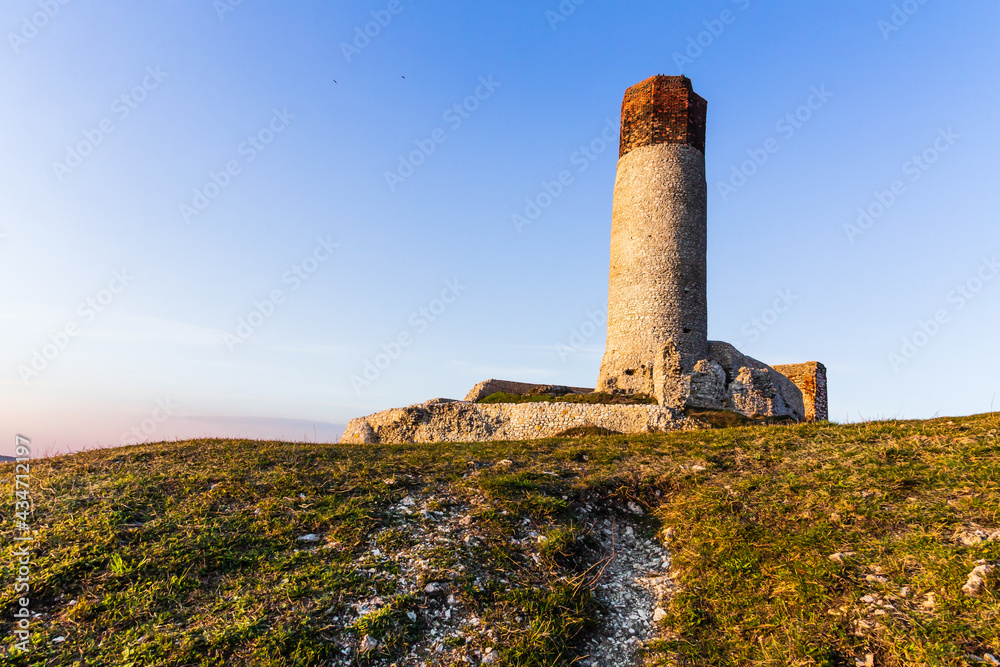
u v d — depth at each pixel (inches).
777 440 534.0
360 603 310.5
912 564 314.0
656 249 1151.0
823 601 302.2
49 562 335.9
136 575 330.0
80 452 585.9
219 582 328.8
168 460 530.0
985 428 478.0
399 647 285.0
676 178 1173.1
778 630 291.4
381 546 366.3
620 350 1155.9
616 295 1188.5
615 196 1237.7
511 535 382.6
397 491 445.4
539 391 1396.4
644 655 294.5
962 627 262.5
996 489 363.9
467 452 565.6
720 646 292.2
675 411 976.9
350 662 274.1
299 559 350.9
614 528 422.3
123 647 275.0
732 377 1104.8
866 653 263.6
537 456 549.6
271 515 402.6
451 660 278.8
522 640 292.7
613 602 339.6
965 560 304.2
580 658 292.7
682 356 1092.5
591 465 518.3
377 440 1131.9
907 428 516.7
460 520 399.5
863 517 366.3
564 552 370.0
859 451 468.8
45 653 269.1
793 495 414.3
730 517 399.5
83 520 385.4
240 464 508.4
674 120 1198.9
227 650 275.1
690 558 367.6
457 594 322.7
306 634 285.3
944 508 355.6
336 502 426.9
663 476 473.7
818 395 1301.7
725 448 534.3
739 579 338.0
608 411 976.3
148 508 410.0
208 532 375.2
